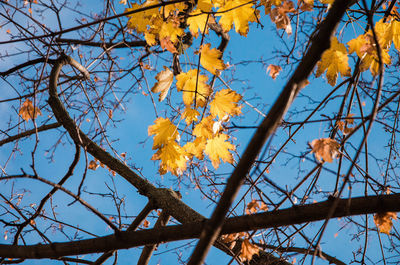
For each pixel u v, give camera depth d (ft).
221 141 9.43
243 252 9.04
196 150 9.43
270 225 8.36
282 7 8.82
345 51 8.77
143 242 8.48
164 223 10.72
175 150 9.37
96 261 10.37
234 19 9.09
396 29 8.81
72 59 10.66
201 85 9.18
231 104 9.29
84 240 8.56
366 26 9.12
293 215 8.30
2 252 8.52
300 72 7.29
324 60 8.84
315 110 8.61
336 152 8.29
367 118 7.71
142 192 10.23
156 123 9.37
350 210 8.21
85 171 8.30
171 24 9.16
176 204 10.05
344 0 7.35
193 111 9.27
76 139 10.00
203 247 7.07
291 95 7.20
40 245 8.56
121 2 10.00
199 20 9.09
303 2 8.89
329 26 7.36
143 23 9.23
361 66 8.84
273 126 7.14
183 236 8.43
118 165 10.23
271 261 9.70
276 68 9.45
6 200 9.70
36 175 7.99
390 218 8.53
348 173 7.18
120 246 8.50
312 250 10.53
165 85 9.16
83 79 11.11
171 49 9.14
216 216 7.07
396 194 8.21
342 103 9.41
